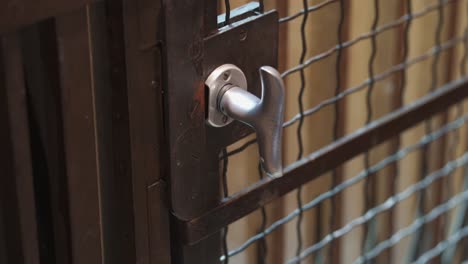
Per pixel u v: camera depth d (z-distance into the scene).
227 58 0.78
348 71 1.32
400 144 1.54
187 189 0.81
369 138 1.00
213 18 0.76
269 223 1.29
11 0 0.63
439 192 1.68
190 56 0.75
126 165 0.78
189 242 0.83
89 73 0.72
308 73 1.19
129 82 0.74
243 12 0.80
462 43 1.55
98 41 0.73
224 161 0.87
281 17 1.04
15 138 0.69
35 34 0.69
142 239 0.82
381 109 1.45
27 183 0.71
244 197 0.86
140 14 0.72
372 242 1.60
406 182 1.64
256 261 1.25
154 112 0.77
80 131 0.73
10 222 0.73
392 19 1.35
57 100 0.71
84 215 0.77
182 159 0.79
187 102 0.77
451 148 1.56
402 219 1.66
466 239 1.75
